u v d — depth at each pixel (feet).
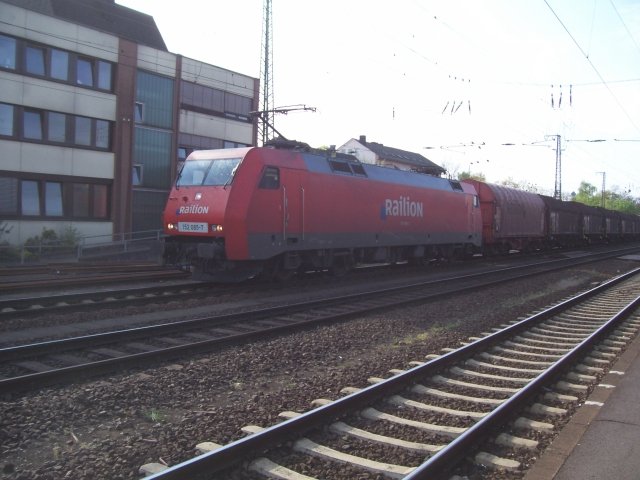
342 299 40.01
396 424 16.72
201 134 106.42
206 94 107.24
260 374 22.44
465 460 14.15
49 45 82.58
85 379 20.77
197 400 19.24
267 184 44.45
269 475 13.20
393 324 33.04
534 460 14.28
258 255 43.55
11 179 79.41
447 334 30.58
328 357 25.55
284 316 34.86
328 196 50.44
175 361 23.71
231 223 41.98
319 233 49.47
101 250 85.56
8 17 77.77
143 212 97.55
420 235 64.64
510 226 94.84
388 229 58.75
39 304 36.50
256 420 16.90
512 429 16.49
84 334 28.81
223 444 15.07
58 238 81.15
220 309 36.78
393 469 13.46
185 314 34.76
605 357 25.71
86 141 88.17
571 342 29.55
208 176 44.73
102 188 90.94
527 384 19.31
